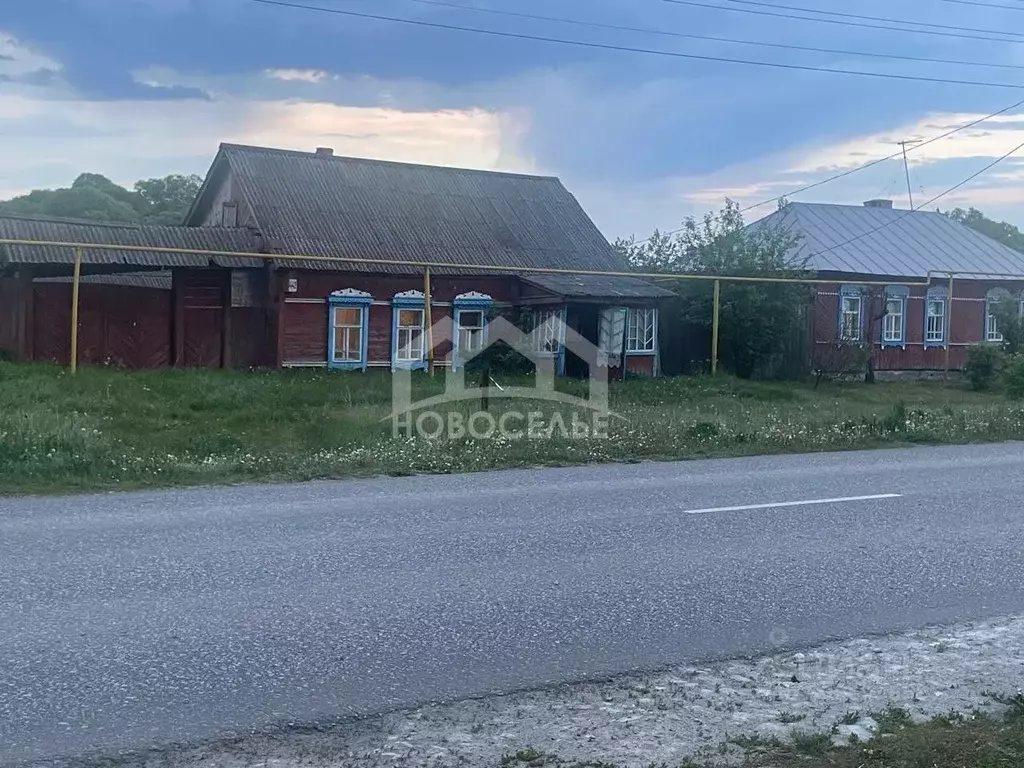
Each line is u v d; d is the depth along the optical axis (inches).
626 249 1153.4
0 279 845.2
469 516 355.9
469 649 216.2
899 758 161.8
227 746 169.0
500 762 163.6
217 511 362.3
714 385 894.4
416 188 1133.1
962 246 1283.2
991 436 639.8
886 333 1173.7
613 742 172.2
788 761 162.7
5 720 175.9
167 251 760.3
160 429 580.4
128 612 235.3
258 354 950.4
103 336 879.1
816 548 311.1
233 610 238.2
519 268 906.1
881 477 459.5
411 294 995.9
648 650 218.8
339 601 246.8
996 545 319.0
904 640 228.7
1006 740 168.6
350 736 173.9
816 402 842.8
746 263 1001.5
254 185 1023.0
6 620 228.1
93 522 339.9
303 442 546.9
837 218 1274.6
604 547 308.0
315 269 942.4
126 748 167.2
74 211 2039.9
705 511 369.1
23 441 473.7
